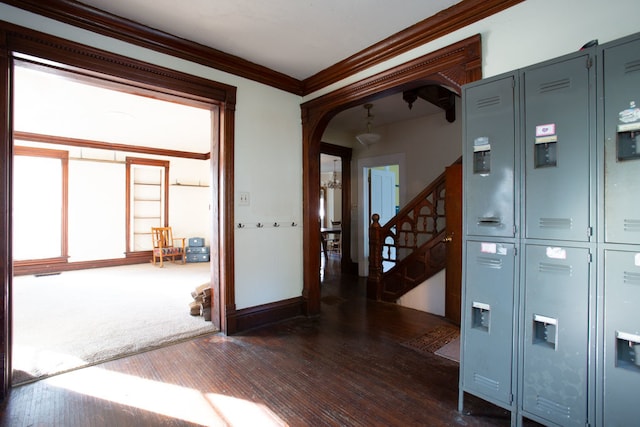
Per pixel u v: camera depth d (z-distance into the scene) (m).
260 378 2.24
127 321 3.35
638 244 1.35
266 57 2.99
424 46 2.46
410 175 5.11
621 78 1.40
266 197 3.35
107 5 2.21
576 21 1.75
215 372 2.32
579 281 1.50
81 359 2.49
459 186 3.34
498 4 2.01
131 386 2.14
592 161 1.47
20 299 4.23
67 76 2.42
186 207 7.98
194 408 1.90
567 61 1.54
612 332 1.42
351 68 3.02
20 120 5.07
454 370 2.36
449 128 4.67
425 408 1.90
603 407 1.44
